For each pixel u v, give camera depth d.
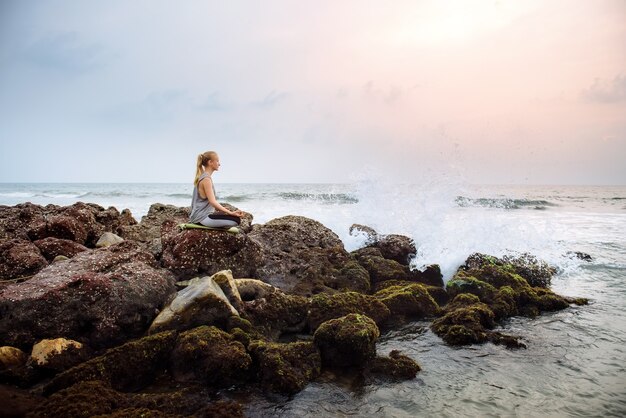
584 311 8.47
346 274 9.30
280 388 5.14
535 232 13.52
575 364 5.97
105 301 6.05
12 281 7.12
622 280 10.91
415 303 8.12
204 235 7.81
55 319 5.80
